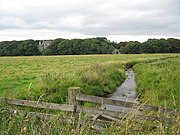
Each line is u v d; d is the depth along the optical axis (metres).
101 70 25.59
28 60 65.88
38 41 152.00
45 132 4.04
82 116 6.12
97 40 149.88
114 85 22.23
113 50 146.00
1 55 137.38
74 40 145.25
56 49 139.25
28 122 4.39
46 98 13.63
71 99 7.48
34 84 17.73
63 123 4.76
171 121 4.77
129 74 35.75
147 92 17.11
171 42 152.12
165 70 29.00
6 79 23.19
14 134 3.95
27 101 7.05
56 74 19.36
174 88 16.41
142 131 4.70
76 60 64.38
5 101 7.12
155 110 6.49
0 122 4.24
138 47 148.62
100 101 7.17
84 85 17.38
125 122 4.33
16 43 141.75
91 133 4.66
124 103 6.93
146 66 41.25
